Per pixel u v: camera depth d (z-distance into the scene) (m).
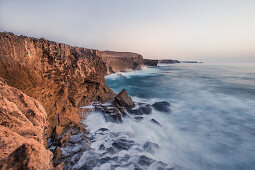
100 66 9.48
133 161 4.38
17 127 2.48
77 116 6.62
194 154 5.37
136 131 6.71
